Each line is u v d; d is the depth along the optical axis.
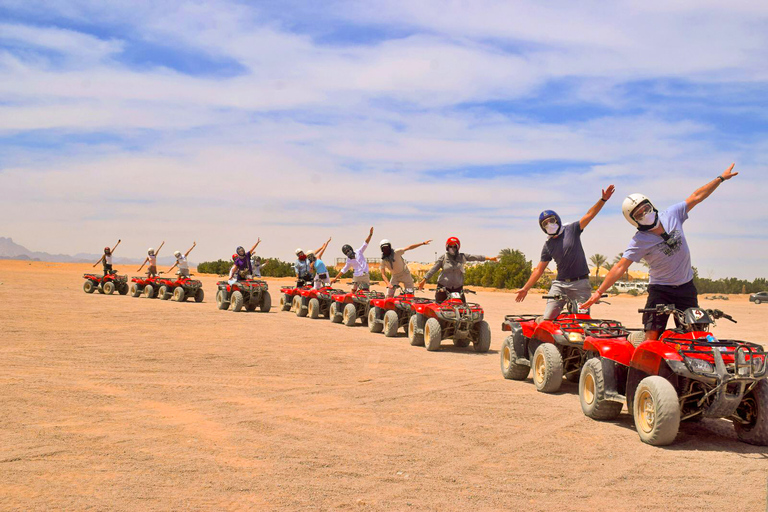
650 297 6.70
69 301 23.00
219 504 4.41
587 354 8.41
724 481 4.98
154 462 5.35
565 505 4.46
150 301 24.58
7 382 8.62
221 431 6.40
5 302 21.58
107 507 4.33
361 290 17.22
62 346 12.07
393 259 15.17
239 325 16.58
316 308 19.27
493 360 11.65
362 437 6.21
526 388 8.85
